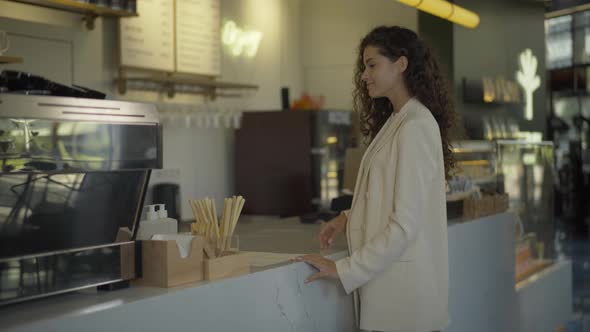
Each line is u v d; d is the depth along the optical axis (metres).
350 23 8.58
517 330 4.14
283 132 7.28
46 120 1.47
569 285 5.25
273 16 8.25
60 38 5.11
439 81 2.31
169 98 6.54
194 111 6.18
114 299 1.56
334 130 7.43
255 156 7.43
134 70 6.03
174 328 1.65
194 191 6.96
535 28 10.23
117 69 5.89
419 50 2.23
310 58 8.83
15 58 4.16
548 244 5.08
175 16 6.41
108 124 1.60
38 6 5.01
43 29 4.95
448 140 2.41
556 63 12.14
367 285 2.19
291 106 7.97
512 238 4.05
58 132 1.50
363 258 2.07
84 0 4.99
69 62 5.21
